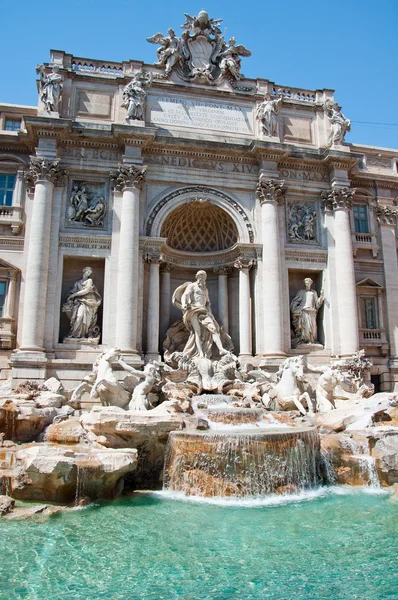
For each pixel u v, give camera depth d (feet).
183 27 103.24
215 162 96.68
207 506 47.55
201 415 65.10
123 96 94.63
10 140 91.35
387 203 108.88
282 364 80.84
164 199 92.63
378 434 57.93
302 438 55.72
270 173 96.32
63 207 88.84
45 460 46.70
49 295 84.58
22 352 79.51
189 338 88.94
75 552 35.06
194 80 100.07
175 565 33.01
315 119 105.19
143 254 89.25
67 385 81.66
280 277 92.89
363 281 101.91
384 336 101.50
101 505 47.32
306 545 36.81
